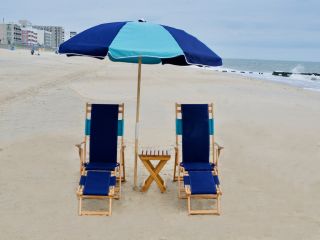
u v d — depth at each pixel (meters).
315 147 10.30
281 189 7.17
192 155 6.70
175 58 6.71
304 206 6.41
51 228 5.36
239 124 12.99
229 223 5.69
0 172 7.47
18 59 53.59
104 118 6.73
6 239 5.00
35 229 5.31
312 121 14.22
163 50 5.30
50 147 9.26
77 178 7.34
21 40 176.50
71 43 5.61
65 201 6.29
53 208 6.00
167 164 8.39
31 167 7.84
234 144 10.30
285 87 30.36
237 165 8.52
